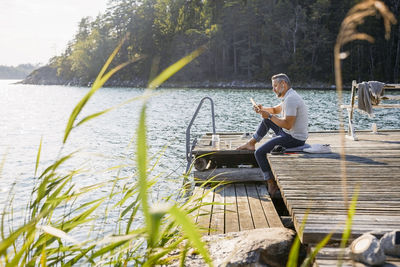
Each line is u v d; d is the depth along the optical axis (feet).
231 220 13.44
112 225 14.80
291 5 210.79
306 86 197.47
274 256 8.61
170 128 53.06
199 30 228.84
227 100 109.50
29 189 22.79
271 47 211.20
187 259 8.13
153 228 1.31
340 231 8.55
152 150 35.60
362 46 189.67
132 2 282.56
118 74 264.72
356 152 19.13
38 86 357.20
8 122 66.74
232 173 19.06
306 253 8.79
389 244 7.25
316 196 11.62
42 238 4.11
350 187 12.62
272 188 17.31
